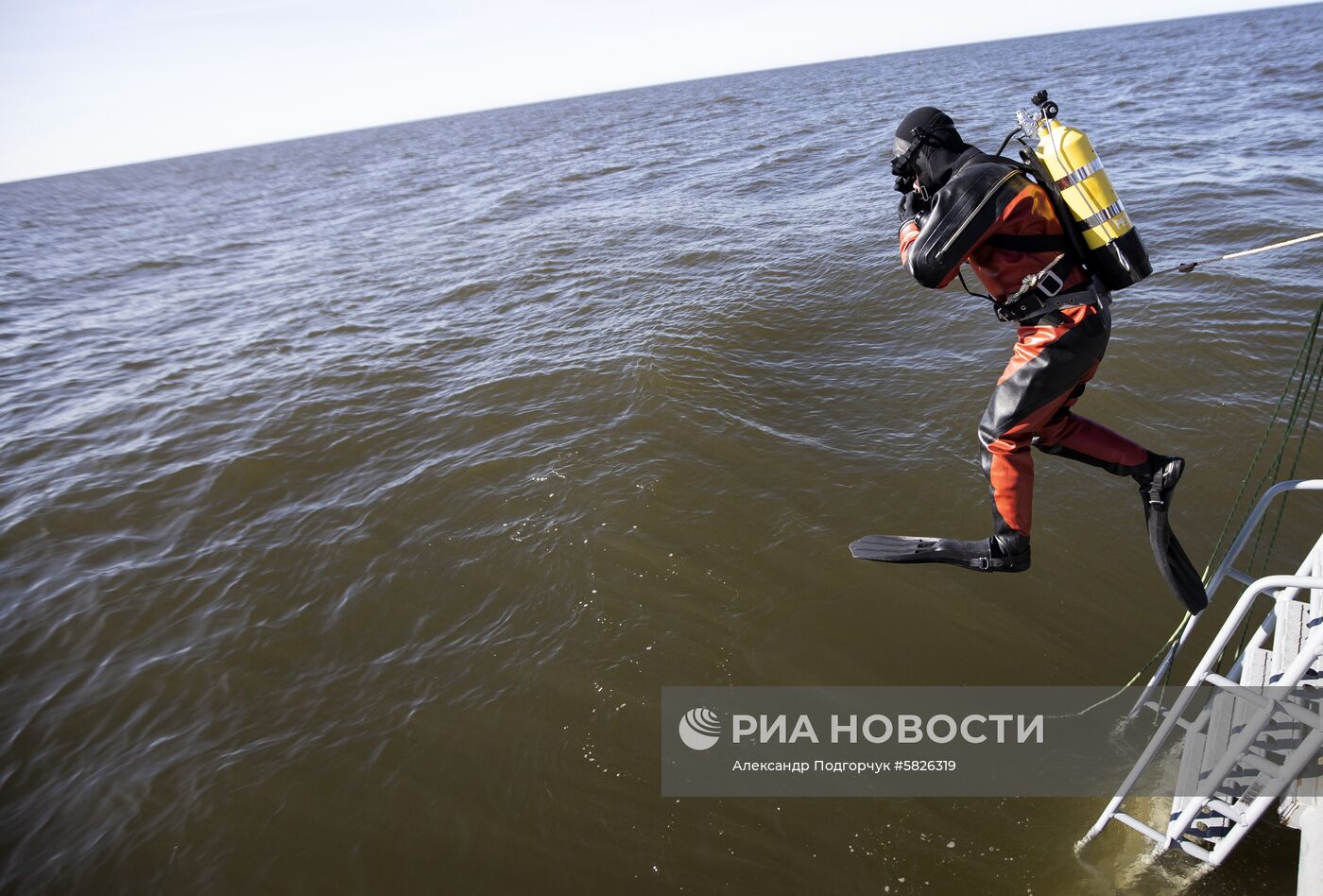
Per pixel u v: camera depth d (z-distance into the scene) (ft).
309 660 18.79
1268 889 11.30
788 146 80.64
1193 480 20.71
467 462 25.67
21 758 17.22
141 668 19.22
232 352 40.65
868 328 32.04
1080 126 68.59
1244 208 37.17
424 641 18.85
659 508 21.86
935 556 8.89
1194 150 51.55
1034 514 20.35
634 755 15.29
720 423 25.66
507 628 18.81
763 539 20.39
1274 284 28.55
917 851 13.10
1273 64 97.04
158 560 23.24
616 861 13.51
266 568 22.17
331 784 15.53
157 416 33.42
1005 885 12.44
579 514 22.04
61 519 26.05
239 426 30.99
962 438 23.70
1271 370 24.03
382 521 23.39
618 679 16.93
